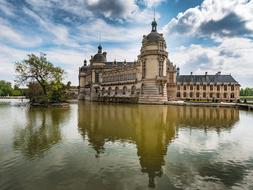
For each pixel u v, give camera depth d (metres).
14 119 28.89
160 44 68.06
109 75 95.19
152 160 12.81
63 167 11.52
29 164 11.90
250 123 27.17
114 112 39.66
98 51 106.81
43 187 9.31
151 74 67.75
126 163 12.27
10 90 142.50
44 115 33.94
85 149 14.83
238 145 16.45
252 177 10.60
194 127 23.88
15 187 9.28
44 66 55.56
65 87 59.22
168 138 18.42
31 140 17.12
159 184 9.73
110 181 9.95
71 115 34.25
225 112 41.69
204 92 97.69
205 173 11.01
